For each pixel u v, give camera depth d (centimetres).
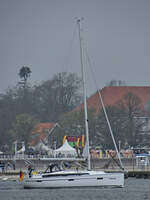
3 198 18575
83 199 18175
